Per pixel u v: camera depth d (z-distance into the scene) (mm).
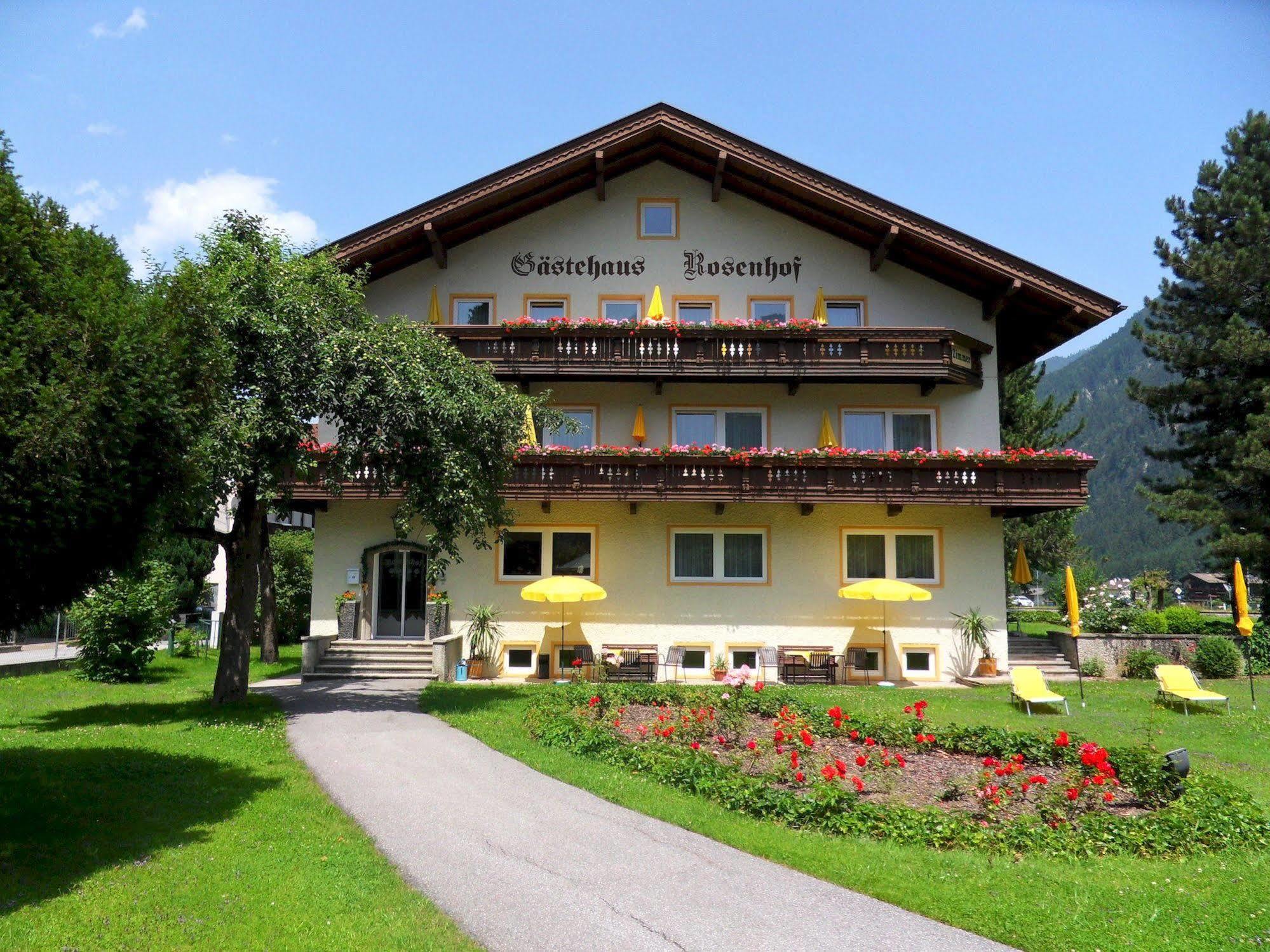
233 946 5547
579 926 5980
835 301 22875
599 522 21391
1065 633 22938
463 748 11773
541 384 22234
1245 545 24969
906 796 8984
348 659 20312
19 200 7098
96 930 5711
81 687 19219
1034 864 7133
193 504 8969
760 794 8703
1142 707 16641
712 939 5773
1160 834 7641
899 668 21047
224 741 12039
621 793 9266
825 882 6785
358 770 10516
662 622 21094
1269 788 10281
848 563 21422
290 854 7332
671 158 22969
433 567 15789
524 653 21078
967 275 22250
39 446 6492
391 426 14719
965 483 20484
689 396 22297
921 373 21031
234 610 15695
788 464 20375
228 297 13727
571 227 22969
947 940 5758
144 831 7840
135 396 7219
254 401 13844
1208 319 27812
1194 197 28828
